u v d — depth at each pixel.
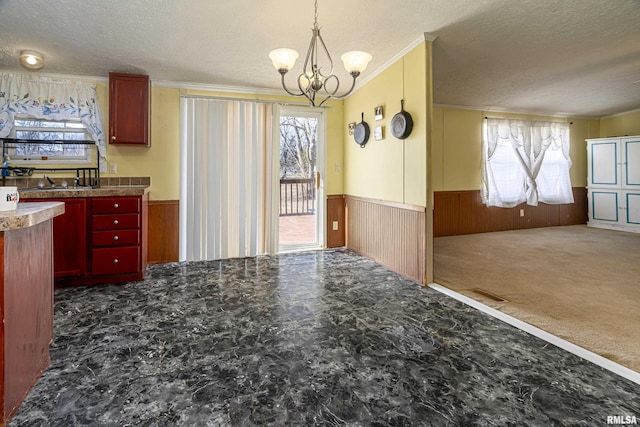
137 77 3.76
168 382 1.67
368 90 4.11
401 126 3.29
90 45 3.04
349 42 3.04
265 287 3.14
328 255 4.45
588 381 1.65
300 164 4.83
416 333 2.19
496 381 1.67
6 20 2.58
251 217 4.39
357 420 1.41
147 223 3.97
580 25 2.78
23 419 1.40
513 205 6.36
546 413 1.43
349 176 4.74
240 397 1.55
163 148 4.12
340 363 1.84
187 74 3.85
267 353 1.95
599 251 4.57
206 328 2.27
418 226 3.21
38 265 1.69
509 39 3.04
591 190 6.79
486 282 3.24
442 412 1.45
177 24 2.67
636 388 1.59
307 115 4.77
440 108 5.88
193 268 3.83
